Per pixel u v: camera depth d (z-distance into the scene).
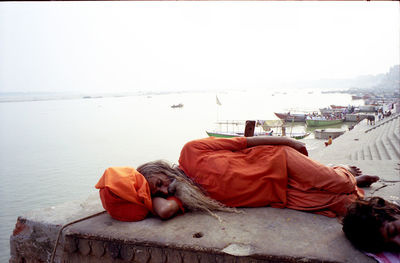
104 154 43.09
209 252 2.27
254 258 2.18
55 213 3.20
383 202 2.26
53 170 35.25
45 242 3.02
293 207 2.93
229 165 2.97
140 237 2.49
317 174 2.81
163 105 157.50
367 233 2.11
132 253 2.51
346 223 2.28
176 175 3.03
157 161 3.14
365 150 15.52
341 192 2.76
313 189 2.88
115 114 112.62
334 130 41.38
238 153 3.15
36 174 33.75
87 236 2.65
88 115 114.44
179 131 61.62
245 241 2.35
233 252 2.21
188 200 2.89
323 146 33.31
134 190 2.79
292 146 3.17
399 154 12.59
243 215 2.84
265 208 2.98
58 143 53.69
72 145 51.25
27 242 3.13
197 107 128.00
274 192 2.99
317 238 2.38
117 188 2.75
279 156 2.99
